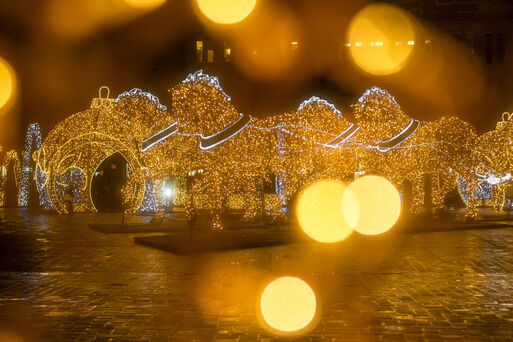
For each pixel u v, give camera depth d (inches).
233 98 1903.3
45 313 330.3
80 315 325.4
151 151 869.8
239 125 764.6
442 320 309.7
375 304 350.0
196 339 276.4
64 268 497.7
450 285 412.5
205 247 600.7
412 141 925.2
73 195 1257.4
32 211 1306.6
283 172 814.5
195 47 1950.1
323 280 434.6
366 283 421.4
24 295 381.4
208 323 306.2
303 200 885.8
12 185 1557.6
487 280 433.1
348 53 1860.2
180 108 765.3
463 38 1787.6
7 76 1732.3
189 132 768.3
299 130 806.5
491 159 1149.7
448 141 940.0
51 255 581.6
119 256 573.6
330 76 1878.7
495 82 1774.1
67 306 348.2
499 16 1774.1
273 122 818.8
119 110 1084.5
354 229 830.5
